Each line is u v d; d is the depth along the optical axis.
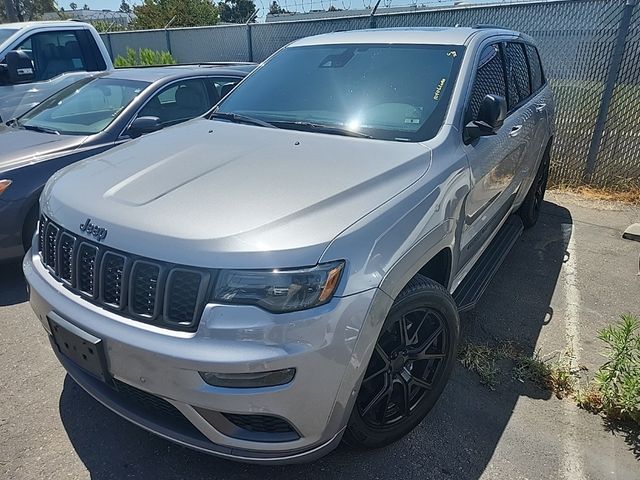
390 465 2.38
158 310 1.94
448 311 2.51
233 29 10.91
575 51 6.21
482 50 3.41
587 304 3.83
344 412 2.03
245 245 1.89
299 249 1.90
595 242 5.01
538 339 3.38
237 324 1.84
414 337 2.44
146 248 1.96
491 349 3.24
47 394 2.80
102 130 4.57
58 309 2.18
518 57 4.25
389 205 2.21
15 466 2.33
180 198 2.17
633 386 2.63
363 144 2.71
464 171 2.77
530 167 4.51
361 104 3.09
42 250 2.49
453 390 2.88
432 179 2.50
